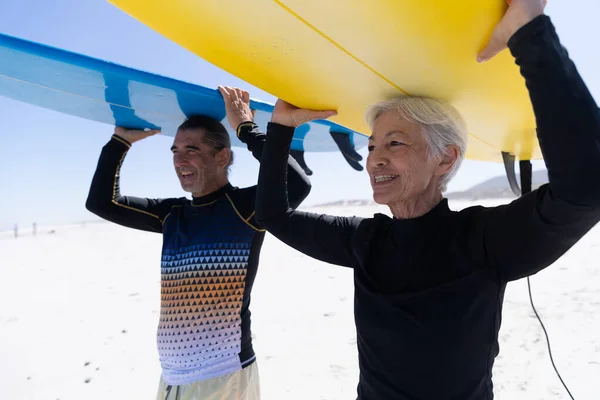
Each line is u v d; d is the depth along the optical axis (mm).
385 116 1329
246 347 1812
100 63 1597
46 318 6781
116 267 11594
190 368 1731
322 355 4422
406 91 1300
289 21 955
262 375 4047
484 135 1816
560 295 5816
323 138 2406
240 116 1847
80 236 20000
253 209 1870
